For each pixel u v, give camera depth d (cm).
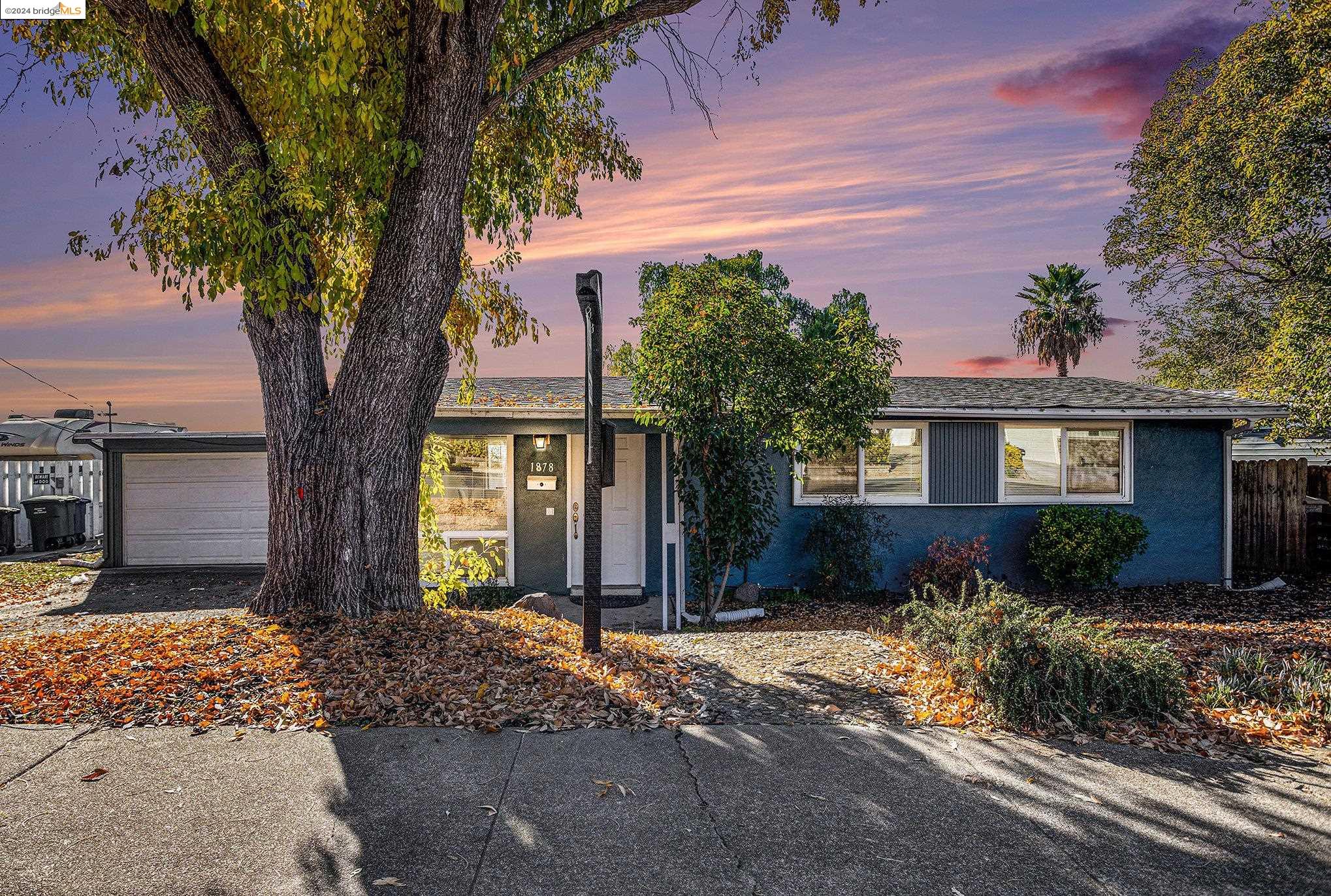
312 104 666
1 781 411
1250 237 1642
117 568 1300
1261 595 1191
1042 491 1266
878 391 976
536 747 471
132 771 425
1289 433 1323
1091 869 348
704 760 461
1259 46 1552
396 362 702
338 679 553
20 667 578
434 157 686
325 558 705
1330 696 568
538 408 1097
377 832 368
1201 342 2258
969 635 596
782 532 1213
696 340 920
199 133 692
